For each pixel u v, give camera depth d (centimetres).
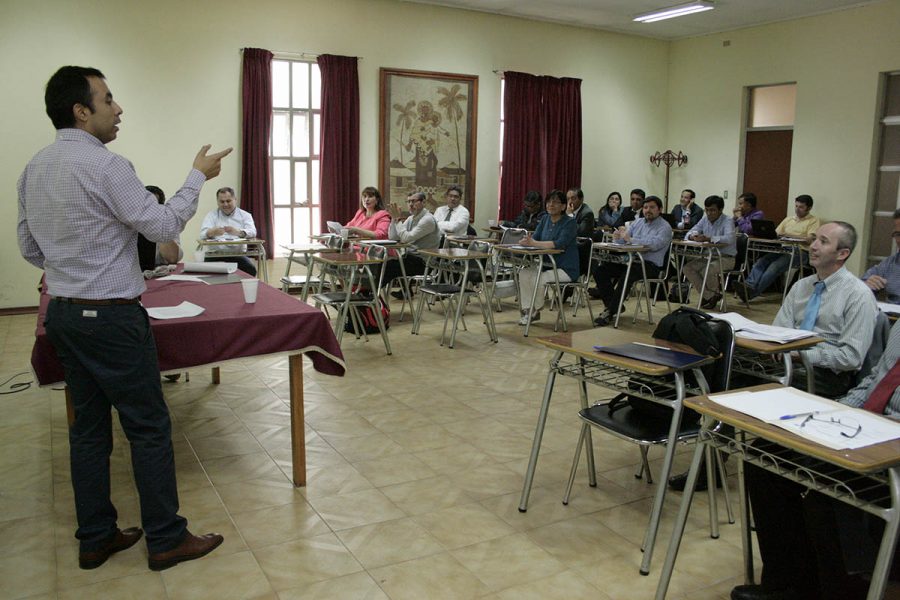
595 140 970
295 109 766
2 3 622
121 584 216
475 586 217
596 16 872
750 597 204
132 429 216
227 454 318
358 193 795
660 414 246
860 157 811
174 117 706
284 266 777
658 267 658
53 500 272
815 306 288
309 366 468
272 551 235
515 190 890
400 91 807
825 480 174
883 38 781
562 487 289
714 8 822
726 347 235
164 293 315
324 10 759
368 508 267
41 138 650
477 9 840
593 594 214
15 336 557
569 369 259
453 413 380
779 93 905
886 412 206
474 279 600
